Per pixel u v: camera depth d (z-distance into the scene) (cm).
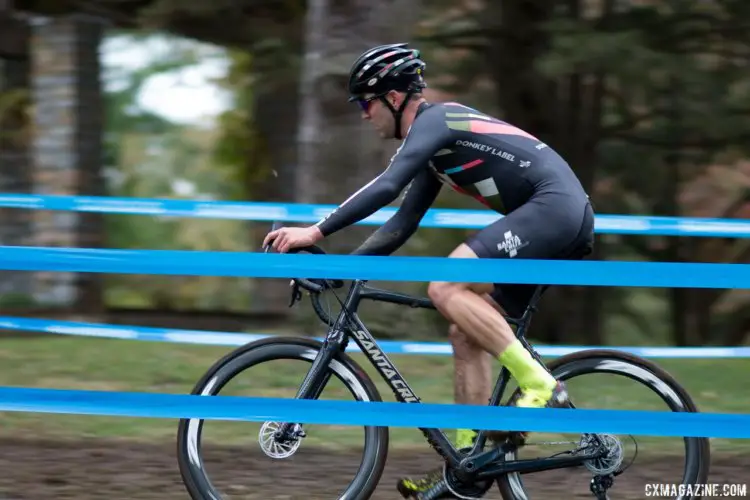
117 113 3497
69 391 765
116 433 1112
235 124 3091
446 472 802
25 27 2416
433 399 1250
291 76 2211
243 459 961
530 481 915
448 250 2438
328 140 1622
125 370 1448
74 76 2236
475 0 2241
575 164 2431
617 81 2103
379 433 797
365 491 792
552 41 2045
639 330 3145
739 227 1164
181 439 792
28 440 1075
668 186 2544
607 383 1040
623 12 2042
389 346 1154
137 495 895
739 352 1195
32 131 2366
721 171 2698
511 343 766
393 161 760
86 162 2256
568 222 763
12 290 2208
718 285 716
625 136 2406
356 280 805
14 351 1585
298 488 886
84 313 2073
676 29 2033
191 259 734
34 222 2369
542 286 799
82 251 741
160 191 4019
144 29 2431
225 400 762
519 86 2338
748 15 2017
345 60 1600
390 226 830
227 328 1911
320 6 1620
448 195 2278
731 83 2111
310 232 754
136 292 3666
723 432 750
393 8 1608
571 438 1051
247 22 2306
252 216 1218
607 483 803
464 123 771
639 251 2702
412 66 782
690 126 2184
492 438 794
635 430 750
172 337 1203
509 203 780
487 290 780
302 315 1669
